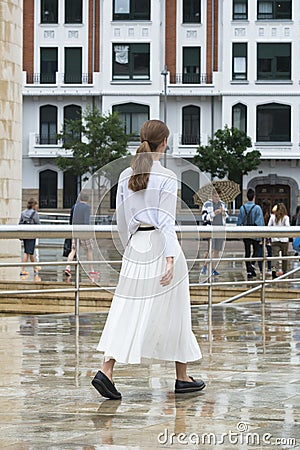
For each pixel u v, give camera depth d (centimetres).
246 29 6250
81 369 838
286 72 6262
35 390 730
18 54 2344
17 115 2345
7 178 2316
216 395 707
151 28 6278
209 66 6331
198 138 6331
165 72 6141
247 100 6266
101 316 1331
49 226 1283
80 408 657
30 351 960
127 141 5969
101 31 6300
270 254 2444
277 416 625
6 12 2295
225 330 1155
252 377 794
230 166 6019
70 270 2230
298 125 6259
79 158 5916
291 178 6334
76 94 6247
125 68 6300
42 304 1647
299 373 817
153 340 695
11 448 533
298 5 6225
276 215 2458
